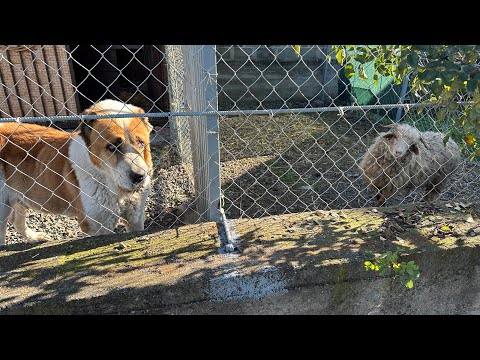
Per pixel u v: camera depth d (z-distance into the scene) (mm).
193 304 1873
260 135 6949
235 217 3869
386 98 7473
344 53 2314
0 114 5875
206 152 2346
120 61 8305
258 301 1952
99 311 1764
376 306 2150
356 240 2162
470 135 2064
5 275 1871
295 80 9875
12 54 5648
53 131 2877
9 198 2865
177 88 4562
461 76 1744
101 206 2580
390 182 3965
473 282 2223
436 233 2232
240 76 9695
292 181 4828
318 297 2027
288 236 2203
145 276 1856
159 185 4574
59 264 1953
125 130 2354
